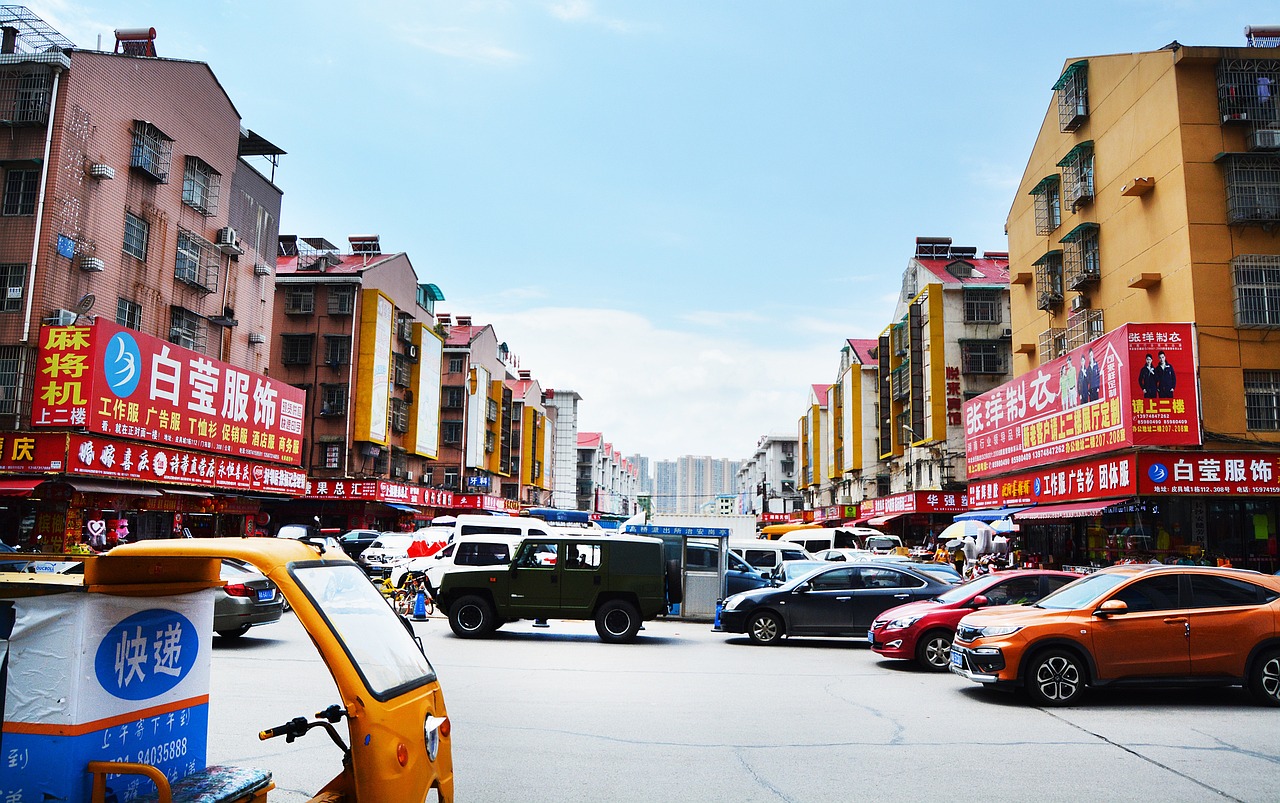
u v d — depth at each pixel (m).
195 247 25.84
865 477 51.97
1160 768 6.66
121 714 3.43
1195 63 19.94
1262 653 9.22
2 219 20.00
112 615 3.40
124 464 19.41
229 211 27.94
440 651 13.06
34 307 19.64
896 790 6.01
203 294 26.38
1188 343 18.56
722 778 6.24
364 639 3.71
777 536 34.69
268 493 26.61
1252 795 5.96
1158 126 20.56
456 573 15.12
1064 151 25.83
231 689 9.09
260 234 30.20
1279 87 19.48
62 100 20.44
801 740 7.51
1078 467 21.16
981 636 9.62
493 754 6.79
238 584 12.62
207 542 3.57
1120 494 18.92
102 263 21.12
